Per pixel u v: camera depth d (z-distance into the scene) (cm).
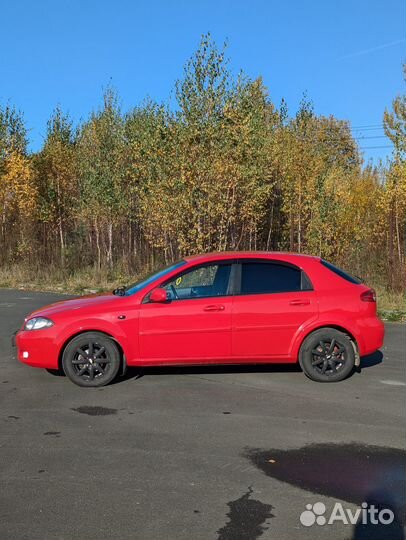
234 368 775
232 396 648
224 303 697
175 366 751
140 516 370
